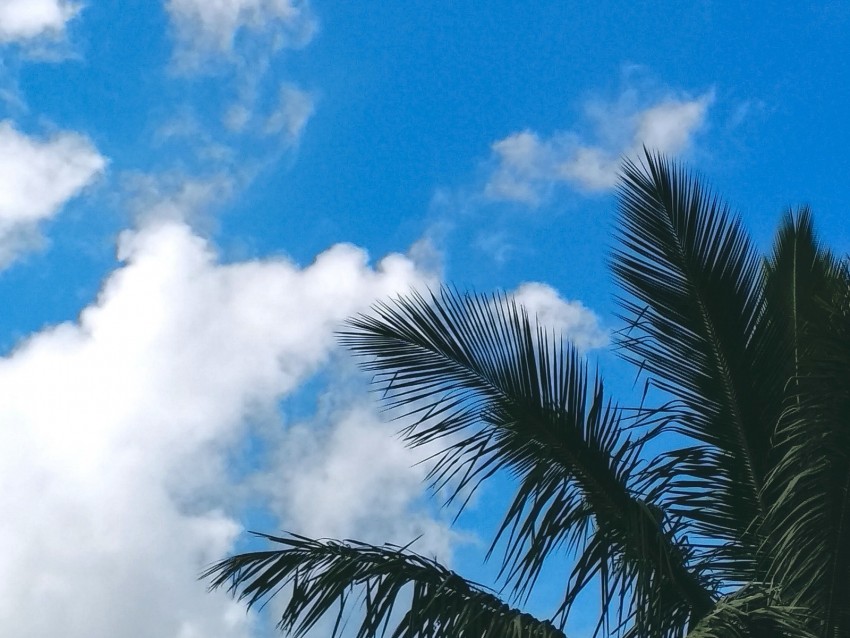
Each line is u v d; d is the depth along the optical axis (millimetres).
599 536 6711
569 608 6555
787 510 6641
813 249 8000
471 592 6781
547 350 7176
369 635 6582
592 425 7047
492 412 7062
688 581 7004
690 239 7461
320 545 7148
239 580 7023
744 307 7371
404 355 7238
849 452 6082
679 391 7324
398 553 6992
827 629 6523
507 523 6789
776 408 7133
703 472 7133
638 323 7434
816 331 6324
